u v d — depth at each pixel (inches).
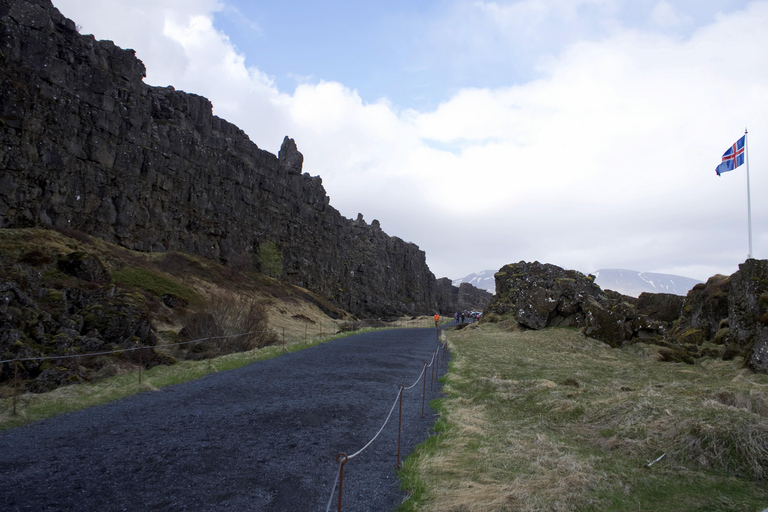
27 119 1259.2
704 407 313.7
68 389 466.9
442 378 631.8
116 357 605.3
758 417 279.4
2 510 217.3
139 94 1760.6
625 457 277.3
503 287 1672.0
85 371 532.7
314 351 919.7
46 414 393.7
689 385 456.8
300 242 2859.3
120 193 1590.8
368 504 238.1
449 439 347.3
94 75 1526.8
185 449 315.0
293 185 2888.8
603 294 1355.8
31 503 226.2
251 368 674.2
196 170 2025.1
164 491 245.8
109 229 1534.2
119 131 1603.1
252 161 2477.9
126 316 688.4
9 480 254.5
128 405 438.9
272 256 2389.3
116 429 360.2
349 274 3531.0
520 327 1186.0
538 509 213.0
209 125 2169.0
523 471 268.5
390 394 515.8
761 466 235.6
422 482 261.9
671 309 1349.7
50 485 249.8
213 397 479.2
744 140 904.9
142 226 1684.3
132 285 1203.2
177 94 1996.8
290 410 427.5
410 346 1084.5
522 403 450.9
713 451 255.9
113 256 1350.9
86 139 1471.5
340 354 879.7
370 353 911.0
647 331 949.8
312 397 486.0
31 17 1337.4
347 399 479.2
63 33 1459.2
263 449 319.0
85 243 1327.5
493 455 301.1
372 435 361.1
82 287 804.6
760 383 467.5
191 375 592.7
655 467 256.8
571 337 981.8
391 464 301.3
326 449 323.3
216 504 231.5
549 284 1338.6
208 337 828.0
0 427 353.4
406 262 4837.6
